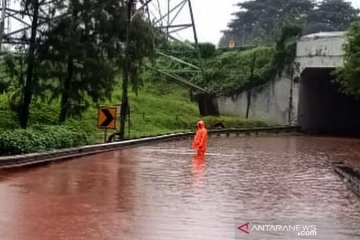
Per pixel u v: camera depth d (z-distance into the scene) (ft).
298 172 74.33
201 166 77.77
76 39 110.63
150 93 211.00
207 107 199.31
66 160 79.46
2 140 71.10
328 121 216.95
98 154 92.73
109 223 37.17
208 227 36.96
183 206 44.55
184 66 220.02
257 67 216.54
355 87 163.84
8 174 60.03
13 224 35.88
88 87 117.39
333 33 197.16
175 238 33.55
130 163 78.95
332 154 110.32
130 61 127.44
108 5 119.03
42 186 52.44
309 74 206.18
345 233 36.58
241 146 128.26
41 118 130.52
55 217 38.47
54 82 116.78
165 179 61.72
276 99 208.74
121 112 114.93
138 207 43.42
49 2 109.81
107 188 52.95
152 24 148.25
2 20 108.88
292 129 199.11
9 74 113.29
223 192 53.16
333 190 57.41
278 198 50.78
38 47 109.81
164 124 176.35
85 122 141.38
